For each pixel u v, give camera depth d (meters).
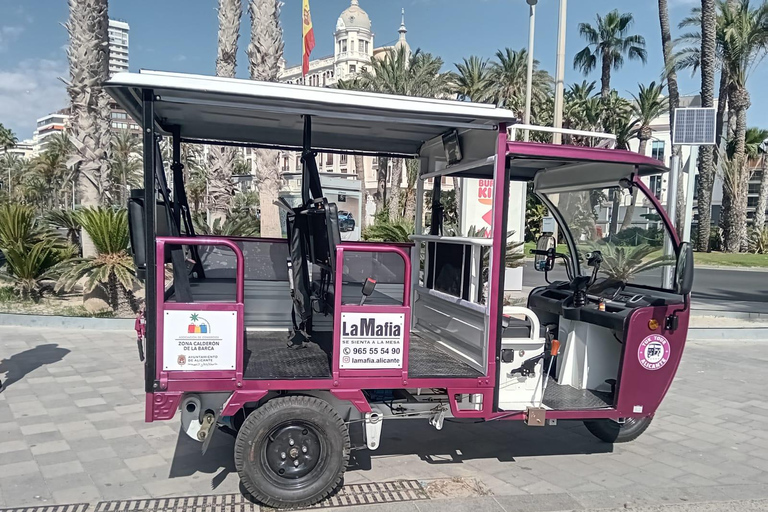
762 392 6.66
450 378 3.77
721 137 31.81
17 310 9.71
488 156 4.07
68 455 4.35
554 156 3.98
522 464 4.49
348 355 3.59
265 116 4.10
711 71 23.48
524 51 34.03
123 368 6.64
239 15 11.80
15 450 4.42
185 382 3.40
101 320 8.69
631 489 4.09
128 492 3.79
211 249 5.09
